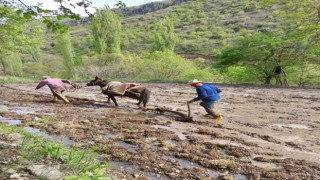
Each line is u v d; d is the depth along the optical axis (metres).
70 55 38.81
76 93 18.62
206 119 10.99
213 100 10.97
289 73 29.69
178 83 27.59
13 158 5.39
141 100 12.93
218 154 6.94
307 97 16.92
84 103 13.96
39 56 49.53
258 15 87.44
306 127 9.91
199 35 81.81
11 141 6.75
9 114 10.89
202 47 70.38
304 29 27.11
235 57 29.91
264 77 30.88
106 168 5.81
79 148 7.05
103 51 45.47
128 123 9.82
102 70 38.12
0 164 5.05
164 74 36.34
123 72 37.69
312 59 28.73
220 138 8.30
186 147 7.40
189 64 37.16
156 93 19.19
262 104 14.60
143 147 7.34
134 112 11.90
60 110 12.01
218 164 6.24
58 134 8.25
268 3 28.84
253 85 25.23
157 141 7.88
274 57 28.69
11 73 43.34
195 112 12.35
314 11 27.23
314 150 7.45
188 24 96.44
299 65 28.47
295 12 29.53
